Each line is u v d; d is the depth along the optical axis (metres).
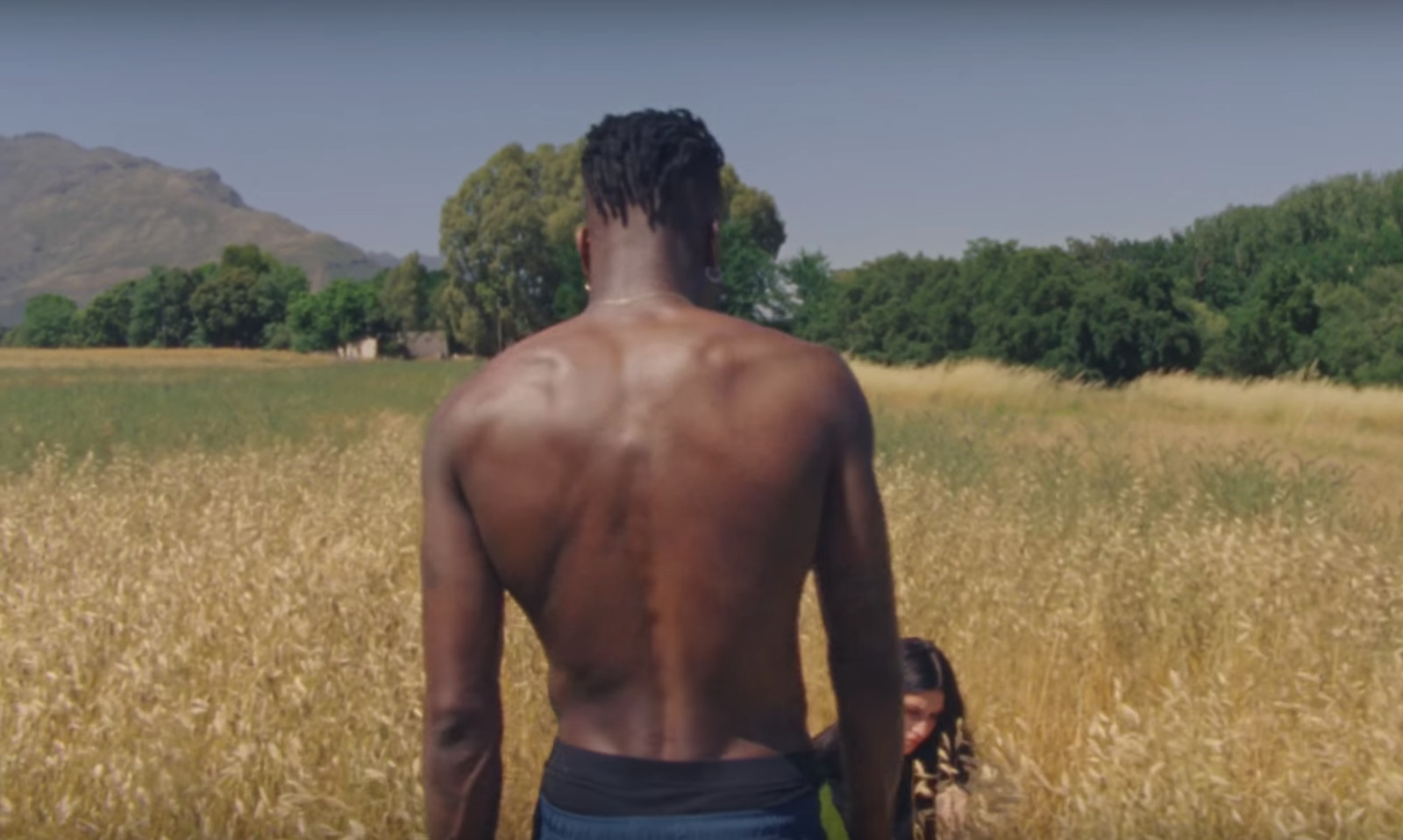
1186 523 9.17
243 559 6.74
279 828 4.15
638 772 1.95
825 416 2.03
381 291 127.06
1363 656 5.71
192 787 4.23
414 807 4.23
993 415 23.02
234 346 153.00
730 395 2.01
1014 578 6.93
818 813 1.98
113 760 4.39
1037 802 4.52
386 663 5.12
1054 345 47.31
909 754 4.05
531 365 2.06
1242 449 12.57
